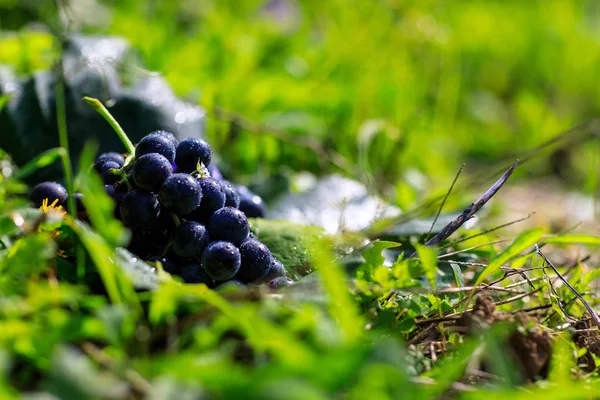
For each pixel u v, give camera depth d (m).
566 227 1.06
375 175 1.08
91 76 0.87
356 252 0.71
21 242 0.65
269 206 0.89
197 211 0.68
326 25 1.56
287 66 1.34
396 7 1.36
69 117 0.86
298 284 0.67
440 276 0.74
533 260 0.78
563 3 1.94
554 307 0.70
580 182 1.39
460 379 0.63
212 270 0.66
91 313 0.64
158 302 0.62
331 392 0.57
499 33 1.85
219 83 1.12
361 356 0.57
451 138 1.46
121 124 0.87
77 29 1.10
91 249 0.63
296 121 1.10
